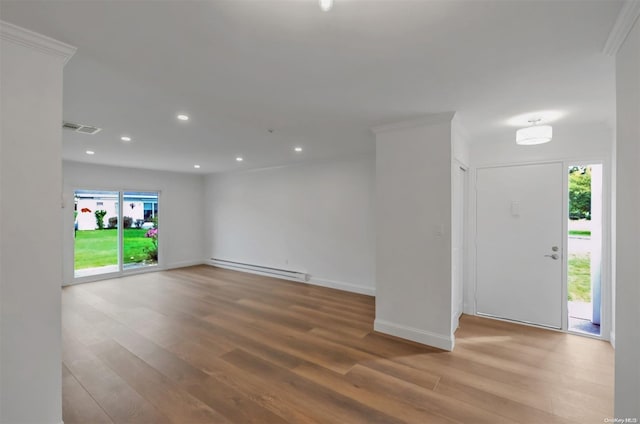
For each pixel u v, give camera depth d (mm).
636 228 1368
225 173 7410
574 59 1877
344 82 2230
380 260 3422
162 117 3031
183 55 1838
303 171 5980
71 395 2248
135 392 2291
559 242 3564
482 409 2104
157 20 1488
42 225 1654
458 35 1622
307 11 1416
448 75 2115
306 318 3928
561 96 2490
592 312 3672
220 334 3404
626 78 1479
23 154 1596
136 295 5004
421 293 3158
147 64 1952
